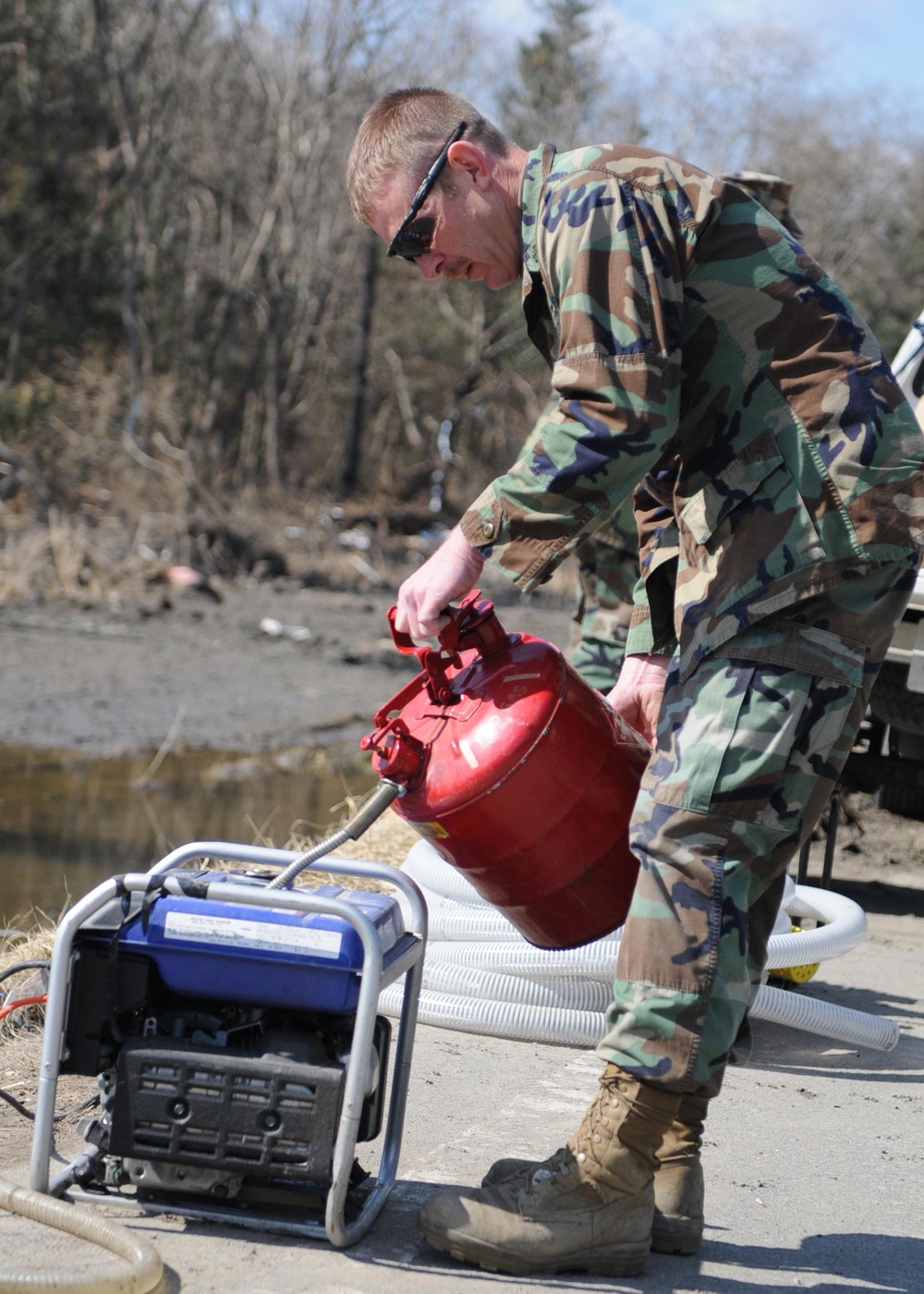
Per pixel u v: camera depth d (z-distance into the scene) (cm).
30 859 755
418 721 270
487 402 4503
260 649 1611
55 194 3166
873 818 745
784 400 246
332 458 4309
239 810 913
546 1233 248
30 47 3058
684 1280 254
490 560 247
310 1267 244
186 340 3431
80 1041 254
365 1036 240
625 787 268
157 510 2381
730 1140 330
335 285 3912
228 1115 243
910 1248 276
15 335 2958
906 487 245
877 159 4319
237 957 246
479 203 262
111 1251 240
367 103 3403
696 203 244
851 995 461
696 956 241
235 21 3391
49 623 1628
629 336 238
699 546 253
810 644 246
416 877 444
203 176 3469
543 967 383
